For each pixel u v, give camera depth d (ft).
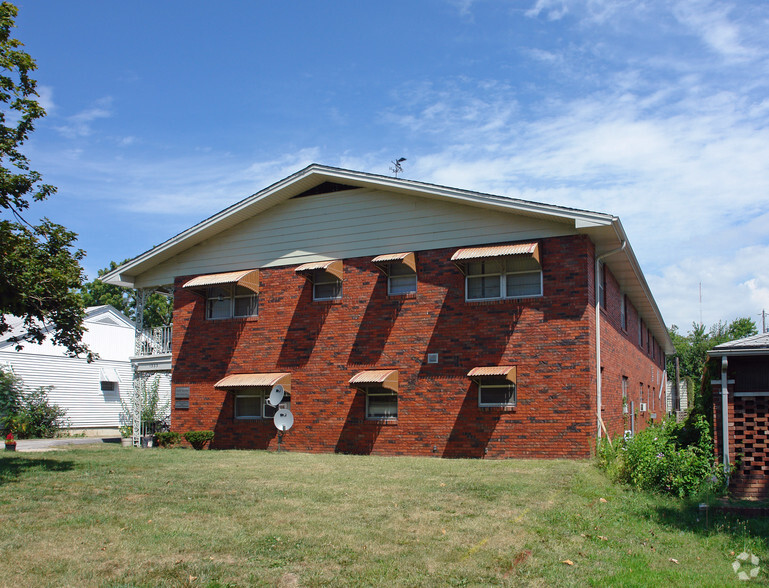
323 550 27.40
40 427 96.99
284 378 67.51
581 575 25.09
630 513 35.35
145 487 40.83
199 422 72.84
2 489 39.81
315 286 68.69
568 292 57.16
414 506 35.50
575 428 55.57
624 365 77.36
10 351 97.55
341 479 44.19
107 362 112.78
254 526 31.09
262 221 71.87
